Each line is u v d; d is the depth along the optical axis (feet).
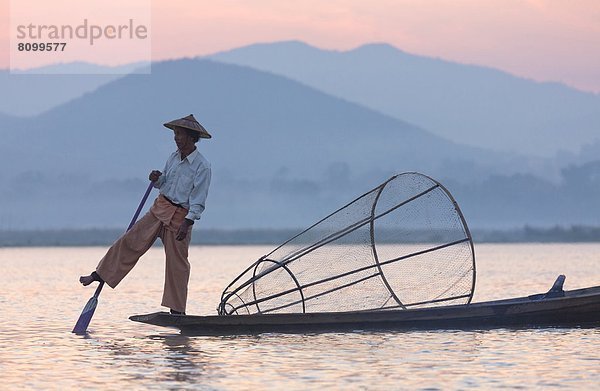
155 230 102.06
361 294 109.19
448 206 107.86
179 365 82.07
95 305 104.32
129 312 125.59
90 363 83.30
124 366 81.71
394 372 78.69
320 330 101.71
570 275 209.77
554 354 86.84
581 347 90.68
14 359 85.61
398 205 109.29
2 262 299.17
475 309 103.71
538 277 202.59
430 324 102.94
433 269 108.37
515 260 306.76
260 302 109.81
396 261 108.99
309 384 74.02
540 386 73.10
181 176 101.91
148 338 98.58
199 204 101.30
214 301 142.41
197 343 94.58
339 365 81.76
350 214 110.63
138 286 175.42
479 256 352.49
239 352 88.53
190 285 179.22
